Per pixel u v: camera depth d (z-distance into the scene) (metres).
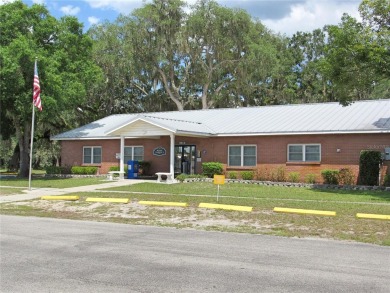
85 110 48.34
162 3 45.91
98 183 25.64
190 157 29.52
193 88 51.59
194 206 16.05
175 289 6.52
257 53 44.47
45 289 6.46
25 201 18.59
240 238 10.84
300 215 13.98
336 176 23.77
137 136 28.48
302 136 25.58
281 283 6.86
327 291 6.46
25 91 29.45
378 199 17.56
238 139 27.67
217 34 44.12
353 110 27.00
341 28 19.97
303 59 59.41
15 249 9.30
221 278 7.14
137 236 11.03
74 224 13.09
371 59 18.89
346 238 10.85
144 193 19.94
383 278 7.18
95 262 8.18
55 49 32.25
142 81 49.78
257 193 19.78
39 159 51.44
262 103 53.81
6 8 30.66
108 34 45.53
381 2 19.39
